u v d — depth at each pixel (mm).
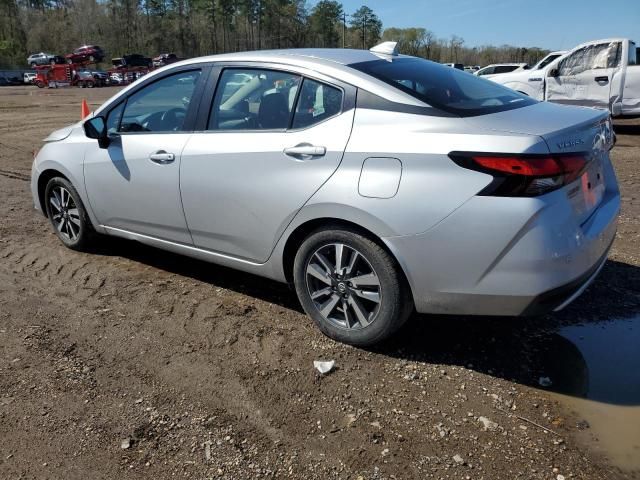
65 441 2516
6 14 88000
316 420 2648
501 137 2652
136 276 4320
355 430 2576
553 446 2471
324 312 3301
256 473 2326
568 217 2697
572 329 3496
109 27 86562
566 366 3090
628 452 2436
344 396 2820
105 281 4234
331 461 2391
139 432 2566
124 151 4043
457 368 3057
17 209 6230
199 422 2633
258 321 3576
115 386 2918
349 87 3113
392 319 3033
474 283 2758
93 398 2816
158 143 3844
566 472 2316
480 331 3447
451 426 2598
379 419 2646
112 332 3473
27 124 14961
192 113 3723
